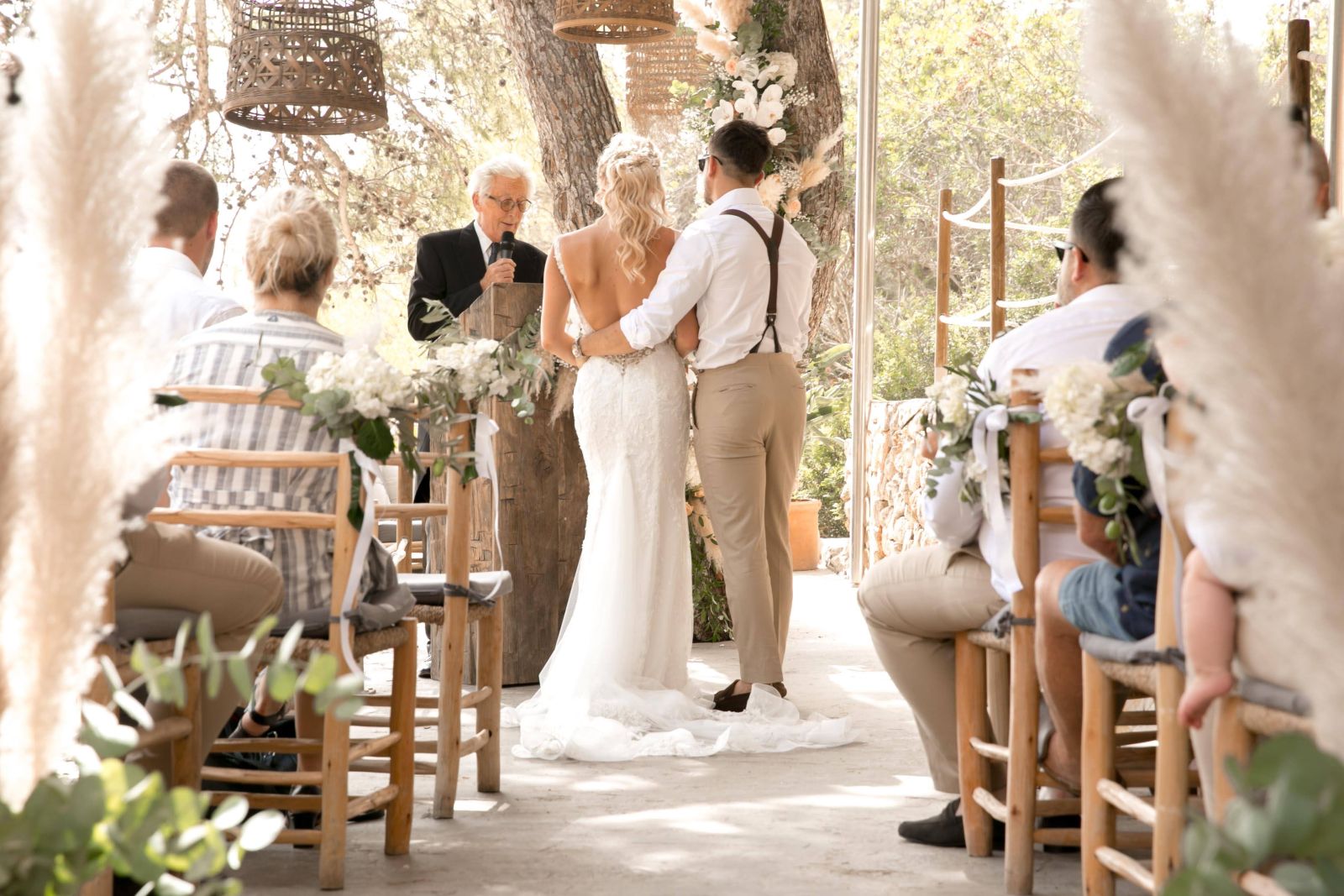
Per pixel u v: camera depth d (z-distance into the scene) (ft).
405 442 8.98
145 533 7.70
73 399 2.98
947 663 9.87
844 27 42.06
